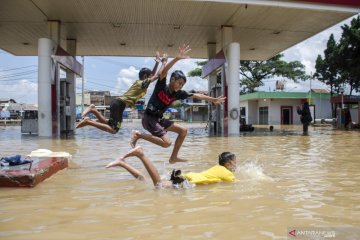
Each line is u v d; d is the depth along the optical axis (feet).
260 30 69.31
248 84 146.10
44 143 44.52
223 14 59.88
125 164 18.31
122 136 58.65
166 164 25.09
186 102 183.32
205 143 43.68
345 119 84.07
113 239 9.99
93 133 68.03
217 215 12.26
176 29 69.51
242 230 10.70
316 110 129.59
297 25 65.46
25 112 67.36
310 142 44.68
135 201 14.30
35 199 14.75
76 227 11.07
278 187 16.96
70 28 69.15
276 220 11.69
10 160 20.21
